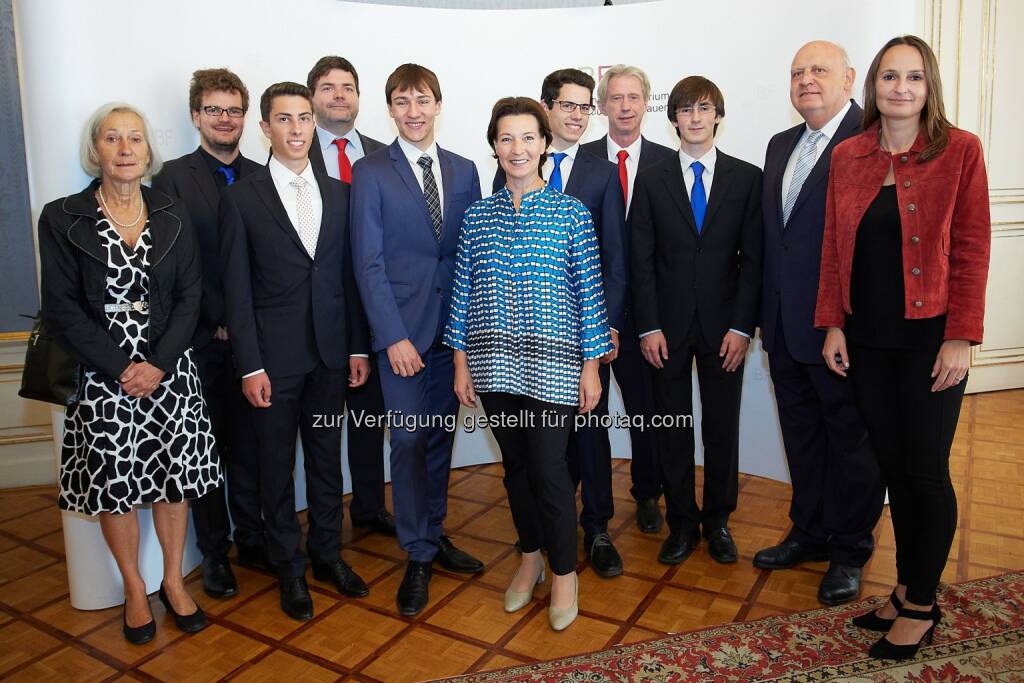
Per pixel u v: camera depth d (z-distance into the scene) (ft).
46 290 6.96
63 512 8.30
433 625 7.84
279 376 7.95
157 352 7.24
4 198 11.87
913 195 6.34
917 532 6.63
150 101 8.61
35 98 7.68
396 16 11.42
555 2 13.55
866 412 6.86
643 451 10.02
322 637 7.67
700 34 11.21
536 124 7.16
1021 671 6.59
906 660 6.79
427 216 8.14
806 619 7.60
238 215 7.79
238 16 9.93
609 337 7.54
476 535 10.16
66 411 7.40
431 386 8.68
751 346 11.65
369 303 7.88
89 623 8.11
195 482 7.60
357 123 11.39
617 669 6.87
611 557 8.87
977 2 14.39
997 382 15.97
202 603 8.46
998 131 14.92
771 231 8.28
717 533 9.20
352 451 10.18
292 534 8.26
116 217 7.26
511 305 7.30
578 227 7.32
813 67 7.63
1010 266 15.49
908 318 6.36
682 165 8.78
